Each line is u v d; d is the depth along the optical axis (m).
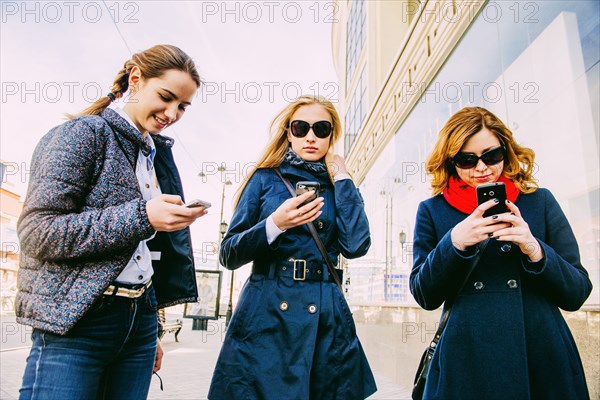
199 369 6.47
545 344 1.35
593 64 3.10
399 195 7.75
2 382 4.79
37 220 1.12
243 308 1.54
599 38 3.05
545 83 3.61
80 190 1.21
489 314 1.40
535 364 1.34
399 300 6.86
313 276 1.56
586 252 3.02
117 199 1.29
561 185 3.32
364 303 7.12
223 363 1.49
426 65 6.69
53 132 1.27
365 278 8.95
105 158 1.30
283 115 1.82
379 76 12.94
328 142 1.79
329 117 1.81
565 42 3.38
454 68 5.73
